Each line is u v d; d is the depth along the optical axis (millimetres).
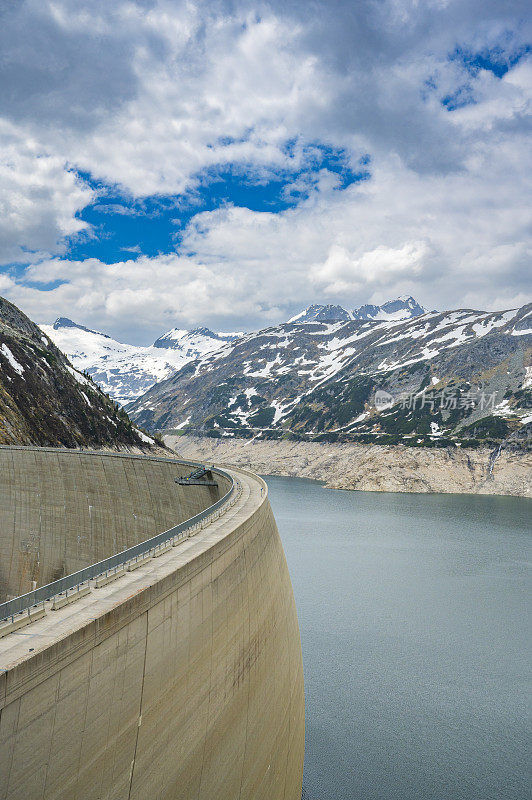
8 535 76062
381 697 52656
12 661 14344
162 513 66250
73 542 71938
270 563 37969
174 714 21266
